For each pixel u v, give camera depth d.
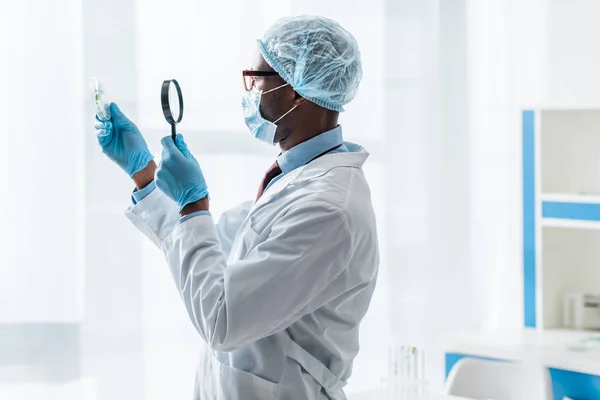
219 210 3.47
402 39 3.98
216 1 3.42
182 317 3.39
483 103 4.18
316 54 1.80
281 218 1.71
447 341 3.46
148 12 3.29
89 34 3.17
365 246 1.76
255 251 1.68
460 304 4.16
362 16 3.88
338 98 1.87
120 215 3.25
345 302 1.81
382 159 3.98
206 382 1.87
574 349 3.28
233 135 3.48
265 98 1.83
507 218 4.23
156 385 3.35
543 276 3.65
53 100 3.12
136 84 3.26
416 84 4.02
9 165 3.06
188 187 1.75
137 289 3.29
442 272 4.12
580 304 3.64
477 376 3.04
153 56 3.30
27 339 3.10
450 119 4.11
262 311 1.63
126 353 3.28
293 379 1.76
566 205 3.50
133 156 1.97
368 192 1.84
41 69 3.10
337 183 1.76
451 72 4.10
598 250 3.79
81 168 3.18
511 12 4.14
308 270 1.65
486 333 3.58
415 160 4.04
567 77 4.02
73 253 3.17
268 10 3.54
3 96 3.05
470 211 4.18
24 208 3.09
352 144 1.97
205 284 1.67
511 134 4.21
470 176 4.18
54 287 3.14
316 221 1.66
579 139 3.71
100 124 1.96
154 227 1.96
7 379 3.08
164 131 3.33
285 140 1.88
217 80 3.43
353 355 1.89
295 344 1.77
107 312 3.24
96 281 3.21
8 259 3.07
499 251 4.22
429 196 4.08
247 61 3.48
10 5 3.05
